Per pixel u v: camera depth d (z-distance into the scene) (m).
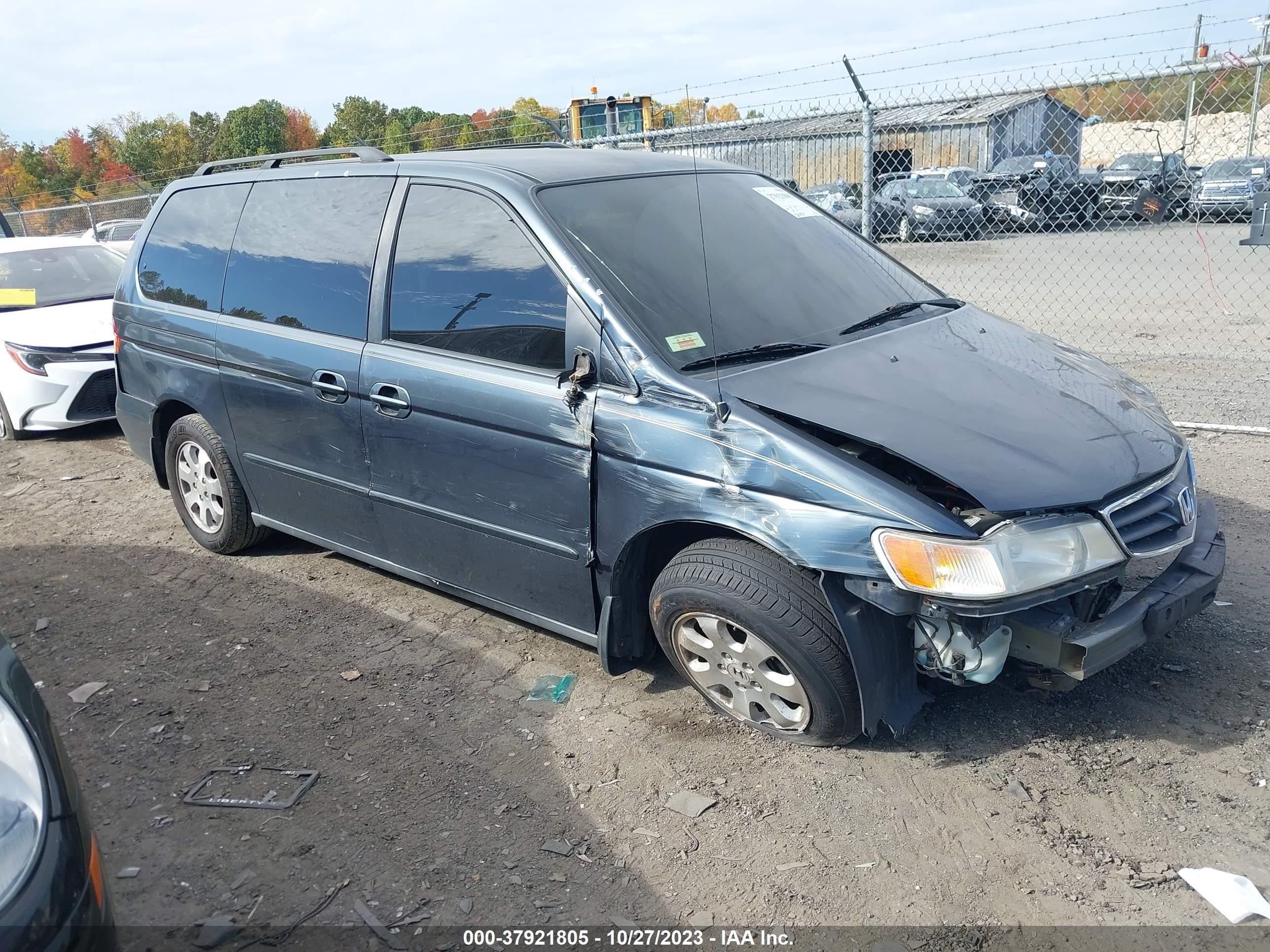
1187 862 2.59
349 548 4.27
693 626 3.22
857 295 3.80
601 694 3.57
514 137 11.45
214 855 2.83
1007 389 3.20
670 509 3.01
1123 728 3.16
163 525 5.62
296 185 4.30
